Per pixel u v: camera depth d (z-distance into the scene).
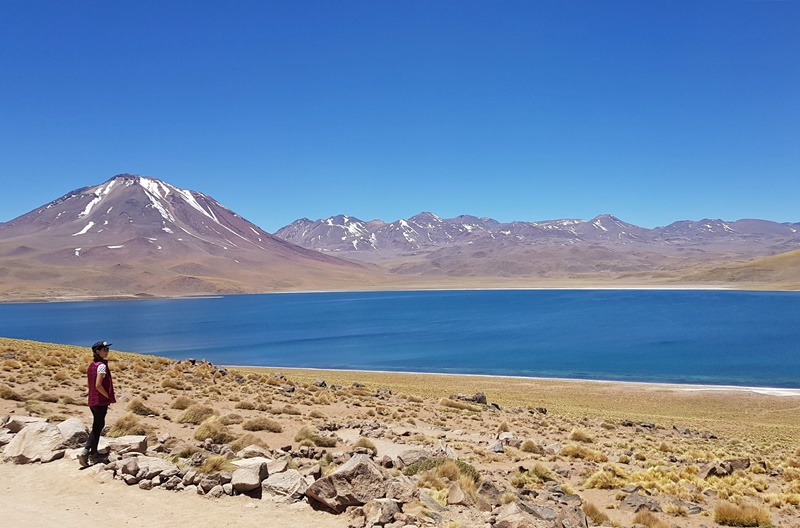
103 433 15.70
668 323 176.75
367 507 9.62
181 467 11.70
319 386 44.56
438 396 52.50
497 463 20.91
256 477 10.59
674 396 66.94
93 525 8.59
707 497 17.06
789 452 30.16
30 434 12.02
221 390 32.28
